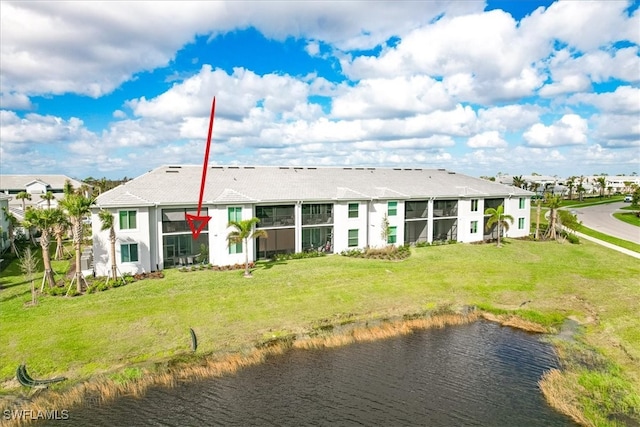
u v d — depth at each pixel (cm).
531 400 1742
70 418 1603
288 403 1720
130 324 2352
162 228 3616
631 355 2119
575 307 2848
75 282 3106
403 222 4753
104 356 2012
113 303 2680
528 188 13762
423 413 1653
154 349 2105
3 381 1788
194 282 3183
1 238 4362
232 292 2942
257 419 1609
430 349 2236
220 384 1856
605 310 2767
